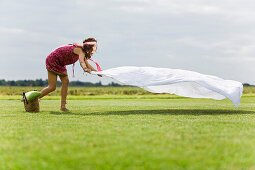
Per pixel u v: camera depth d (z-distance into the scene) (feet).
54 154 8.39
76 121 15.15
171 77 20.61
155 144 9.43
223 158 7.96
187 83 25.26
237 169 7.19
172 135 10.91
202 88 25.44
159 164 7.45
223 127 13.06
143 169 7.12
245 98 44.88
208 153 8.39
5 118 16.55
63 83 21.80
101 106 27.09
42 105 28.04
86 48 21.11
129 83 20.01
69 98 47.03
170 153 8.38
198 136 10.75
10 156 8.31
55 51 21.17
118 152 8.47
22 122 14.76
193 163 7.54
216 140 10.06
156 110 22.44
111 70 21.31
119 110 22.45
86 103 32.35
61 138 10.46
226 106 27.99
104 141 9.89
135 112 20.51
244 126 13.47
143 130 12.03
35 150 8.86
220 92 19.93
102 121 15.12
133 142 9.71
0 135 11.10
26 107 20.51
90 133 11.37
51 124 13.97
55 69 21.12
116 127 12.92
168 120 15.64
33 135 11.07
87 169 7.16
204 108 25.12
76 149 8.87
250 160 7.81
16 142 9.91
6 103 29.89
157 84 20.01
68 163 7.60
